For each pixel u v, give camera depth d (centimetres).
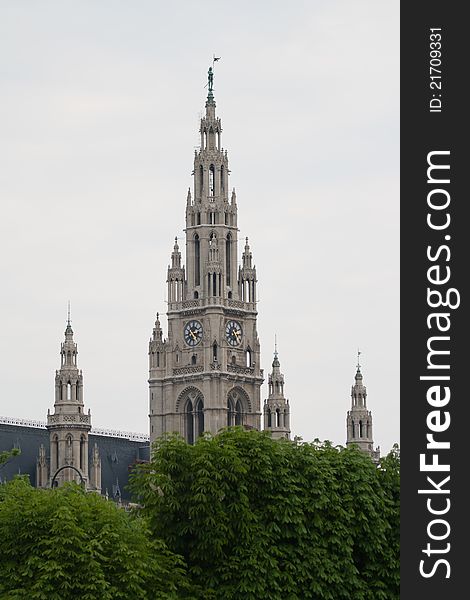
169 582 12900
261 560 13538
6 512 12638
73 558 12250
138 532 12900
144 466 13875
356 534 14288
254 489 13975
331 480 14325
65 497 12962
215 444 13988
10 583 12306
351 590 14025
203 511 13488
